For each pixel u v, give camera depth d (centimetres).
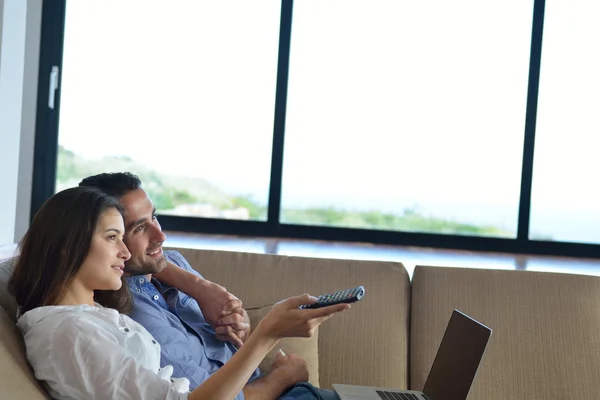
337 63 582
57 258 150
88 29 570
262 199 587
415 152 584
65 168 575
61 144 573
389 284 224
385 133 584
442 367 198
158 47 575
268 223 587
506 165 580
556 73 571
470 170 582
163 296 202
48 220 150
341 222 590
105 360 138
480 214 584
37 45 555
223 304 197
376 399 191
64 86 571
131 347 148
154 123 579
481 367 214
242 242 555
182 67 577
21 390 129
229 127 582
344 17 580
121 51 573
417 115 582
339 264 226
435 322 220
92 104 574
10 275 162
